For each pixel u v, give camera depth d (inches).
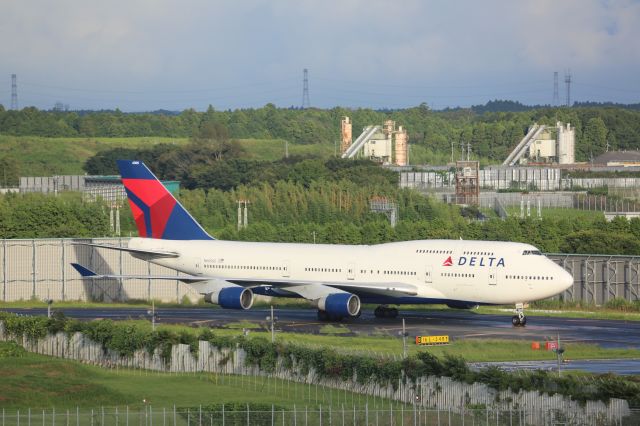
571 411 7327.8
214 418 7637.8
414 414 7465.6
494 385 7805.1
